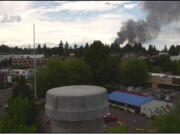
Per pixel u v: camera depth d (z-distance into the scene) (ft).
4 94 152.76
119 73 151.43
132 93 117.70
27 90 87.30
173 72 231.30
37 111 78.74
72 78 123.44
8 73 226.58
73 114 45.06
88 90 53.26
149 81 169.99
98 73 141.49
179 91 153.89
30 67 283.79
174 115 56.29
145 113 97.25
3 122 70.28
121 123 86.12
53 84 123.34
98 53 145.89
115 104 113.91
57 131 49.39
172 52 385.91
